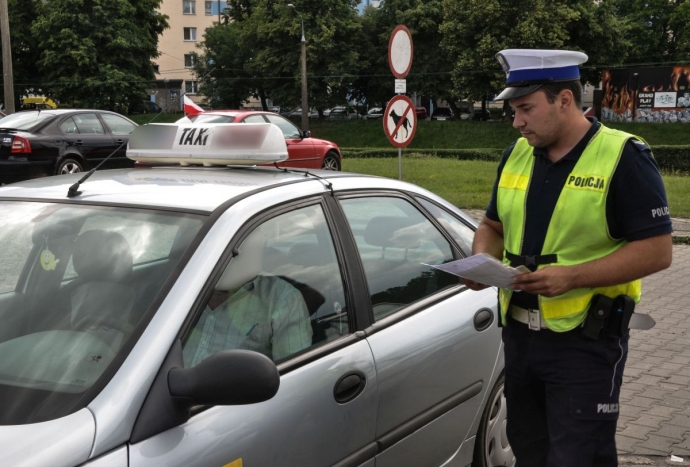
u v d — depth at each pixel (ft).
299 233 8.95
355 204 10.16
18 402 6.51
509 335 8.91
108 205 8.54
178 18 244.01
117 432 6.18
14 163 43.50
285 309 8.35
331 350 8.62
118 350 6.88
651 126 165.07
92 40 161.38
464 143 168.96
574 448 8.24
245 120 48.85
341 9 175.01
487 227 9.60
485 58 157.48
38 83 168.76
